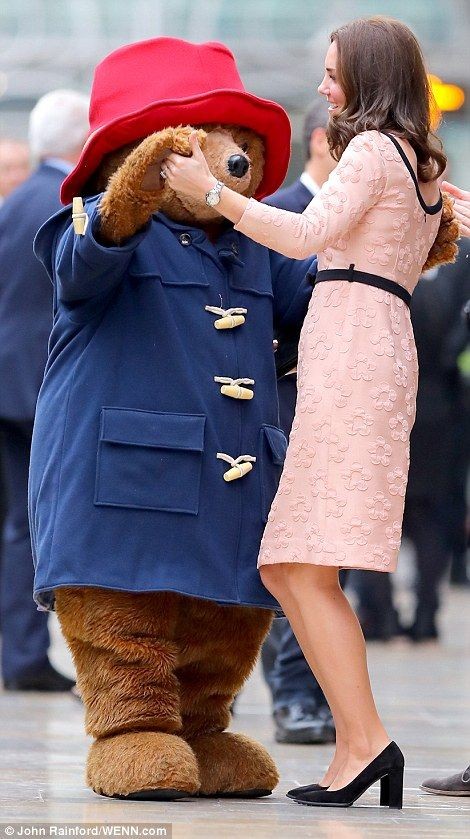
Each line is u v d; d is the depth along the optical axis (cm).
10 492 2284
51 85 5397
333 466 1263
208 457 1292
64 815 1181
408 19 5372
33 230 2211
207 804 1268
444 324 2914
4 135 5397
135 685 1262
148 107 1282
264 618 1338
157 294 1304
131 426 1273
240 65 5419
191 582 1260
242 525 1305
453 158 5303
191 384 1295
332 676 1285
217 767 1316
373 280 1283
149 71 1336
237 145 1336
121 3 5397
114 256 1234
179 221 1342
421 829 1174
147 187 1230
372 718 1291
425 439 2958
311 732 1752
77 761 1548
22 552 2270
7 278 2222
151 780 1248
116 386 1287
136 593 1262
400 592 4216
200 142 1229
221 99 1302
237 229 1250
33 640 2269
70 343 1325
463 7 5291
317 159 1823
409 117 1302
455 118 5019
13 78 5381
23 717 1952
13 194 2248
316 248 1249
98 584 1242
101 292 1284
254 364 1341
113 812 1197
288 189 1848
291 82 5406
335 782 1291
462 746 1750
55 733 1791
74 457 1277
